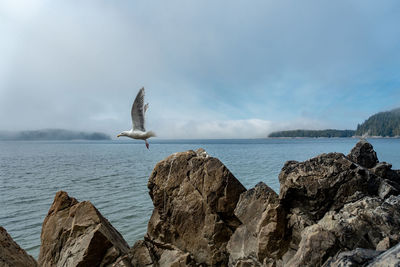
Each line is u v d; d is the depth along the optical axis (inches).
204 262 540.4
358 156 640.4
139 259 553.6
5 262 416.5
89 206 598.2
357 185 461.1
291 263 350.0
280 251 446.3
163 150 6279.5
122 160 3430.1
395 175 594.6
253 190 526.3
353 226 364.2
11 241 468.4
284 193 481.1
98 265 532.7
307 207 473.1
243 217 513.7
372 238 346.3
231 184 564.7
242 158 3499.0
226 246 524.7
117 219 978.1
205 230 553.3
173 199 589.9
